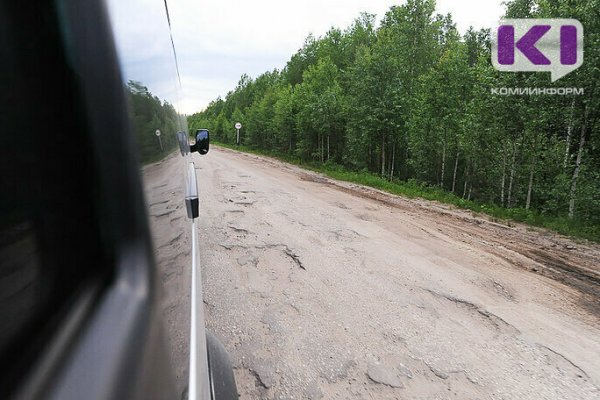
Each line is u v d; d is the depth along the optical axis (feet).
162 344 2.03
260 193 30.32
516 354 9.16
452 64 58.08
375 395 7.50
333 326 9.98
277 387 7.57
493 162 52.21
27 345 1.24
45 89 1.46
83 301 1.58
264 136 125.49
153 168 2.48
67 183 1.57
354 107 69.05
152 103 2.86
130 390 1.56
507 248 18.95
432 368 8.44
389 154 75.25
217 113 269.23
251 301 11.12
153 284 2.04
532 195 48.78
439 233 21.20
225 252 15.17
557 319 11.10
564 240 22.04
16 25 1.33
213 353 5.24
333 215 23.68
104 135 1.79
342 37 150.51
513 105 38.93
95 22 1.77
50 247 1.44
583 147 37.42
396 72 64.85
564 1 35.19
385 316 10.67
